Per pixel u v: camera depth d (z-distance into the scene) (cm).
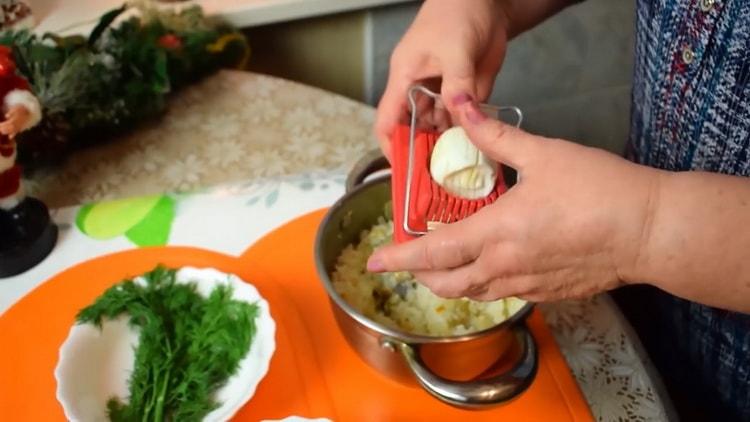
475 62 79
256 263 86
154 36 108
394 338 68
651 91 79
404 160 71
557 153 61
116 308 78
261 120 109
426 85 80
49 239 88
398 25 139
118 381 76
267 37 135
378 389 75
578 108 164
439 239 63
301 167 102
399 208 68
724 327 78
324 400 75
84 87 99
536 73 155
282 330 80
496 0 82
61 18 116
